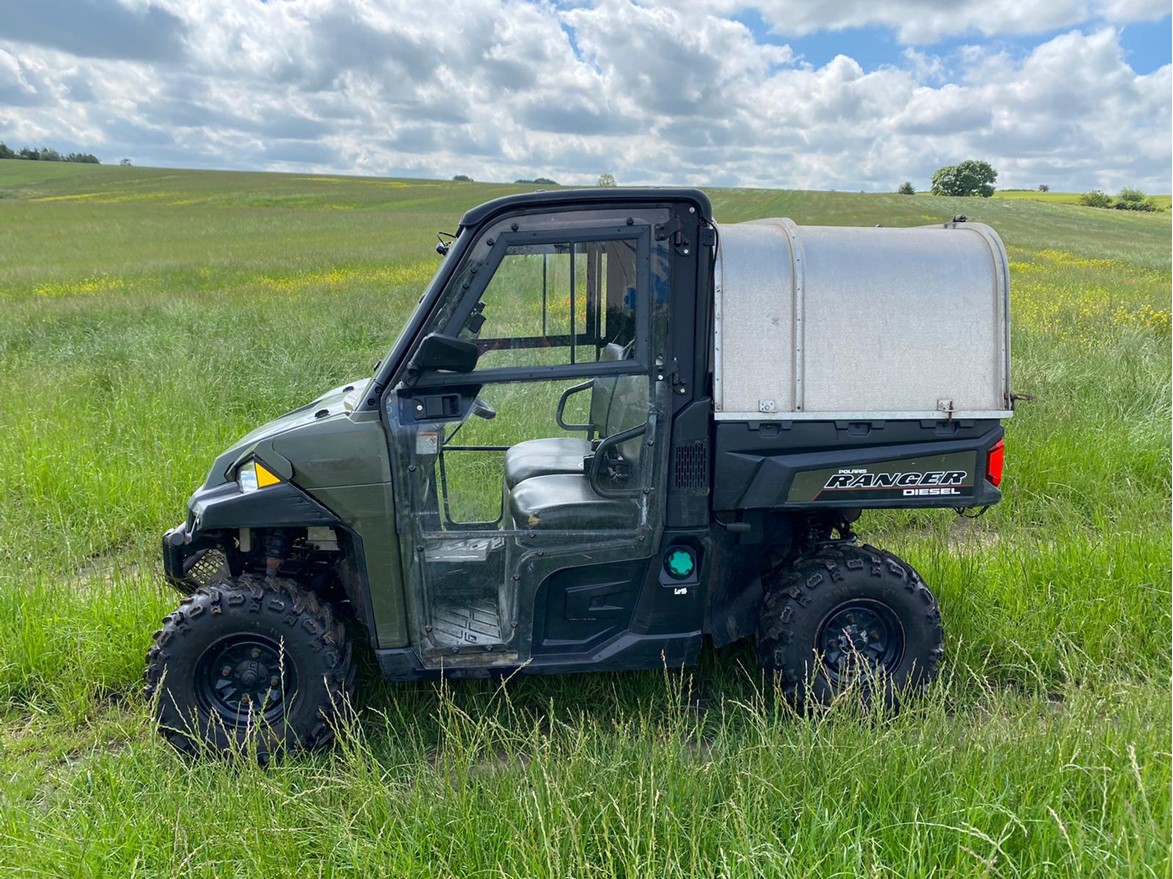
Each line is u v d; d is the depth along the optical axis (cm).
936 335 315
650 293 299
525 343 304
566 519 311
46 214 4906
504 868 242
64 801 282
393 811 264
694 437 309
